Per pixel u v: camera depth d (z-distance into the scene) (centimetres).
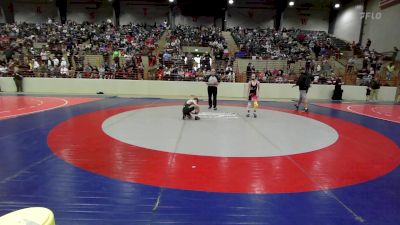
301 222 319
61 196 368
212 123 883
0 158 512
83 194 375
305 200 371
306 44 2817
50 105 1226
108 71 1872
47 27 3136
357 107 1459
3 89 1797
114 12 3491
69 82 1792
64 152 553
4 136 672
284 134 757
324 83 1883
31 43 2512
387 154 596
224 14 3447
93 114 1009
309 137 732
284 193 391
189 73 1842
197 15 3706
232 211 339
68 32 2920
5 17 3712
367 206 359
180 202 358
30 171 450
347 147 644
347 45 2902
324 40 3041
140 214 328
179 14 3700
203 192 388
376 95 1855
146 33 3016
